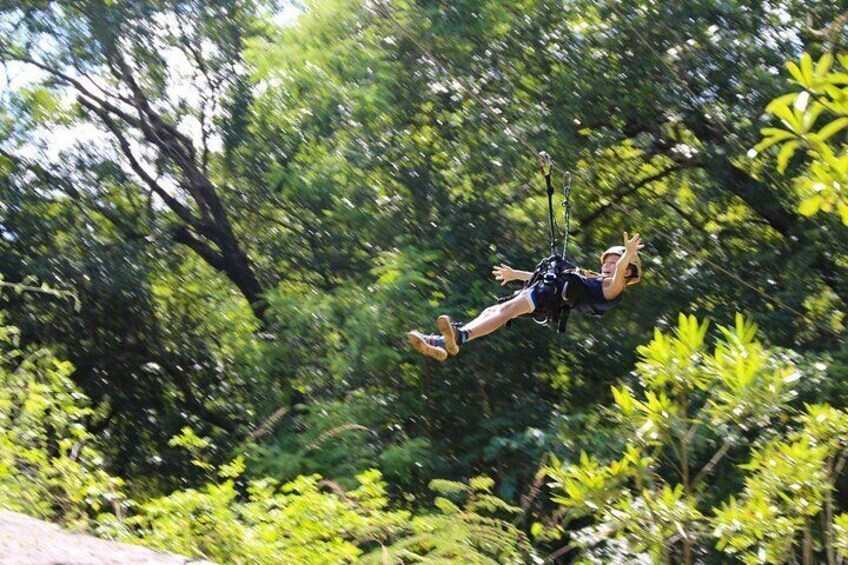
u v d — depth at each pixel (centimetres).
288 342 1495
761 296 1480
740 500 1011
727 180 1479
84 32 1947
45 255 1861
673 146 1563
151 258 2002
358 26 1566
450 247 1491
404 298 1368
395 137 1550
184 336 2038
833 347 1387
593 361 1482
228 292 2117
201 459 1814
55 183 1978
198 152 2144
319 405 1370
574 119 1470
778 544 835
